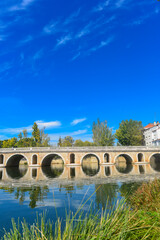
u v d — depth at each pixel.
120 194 15.12
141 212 6.31
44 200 14.64
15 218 10.57
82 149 48.91
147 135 84.94
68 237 3.88
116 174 31.58
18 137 73.19
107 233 4.10
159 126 72.62
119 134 66.06
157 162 57.53
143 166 45.34
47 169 43.47
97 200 13.30
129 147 50.88
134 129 63.69
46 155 48.62
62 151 48.72
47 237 4.21
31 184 23.09
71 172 36.41
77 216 9.70
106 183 22.05
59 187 20.50
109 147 50.50
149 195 9.13
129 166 46.25
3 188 20.44
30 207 12.78
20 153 49.03
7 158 48.97
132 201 9.66
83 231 4.27
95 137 66.44
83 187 19.98
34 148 49.97
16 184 23.30
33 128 68.81
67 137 88.81
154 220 5.13
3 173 36.56
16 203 13.89
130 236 4.18
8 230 8.74
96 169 41.59
